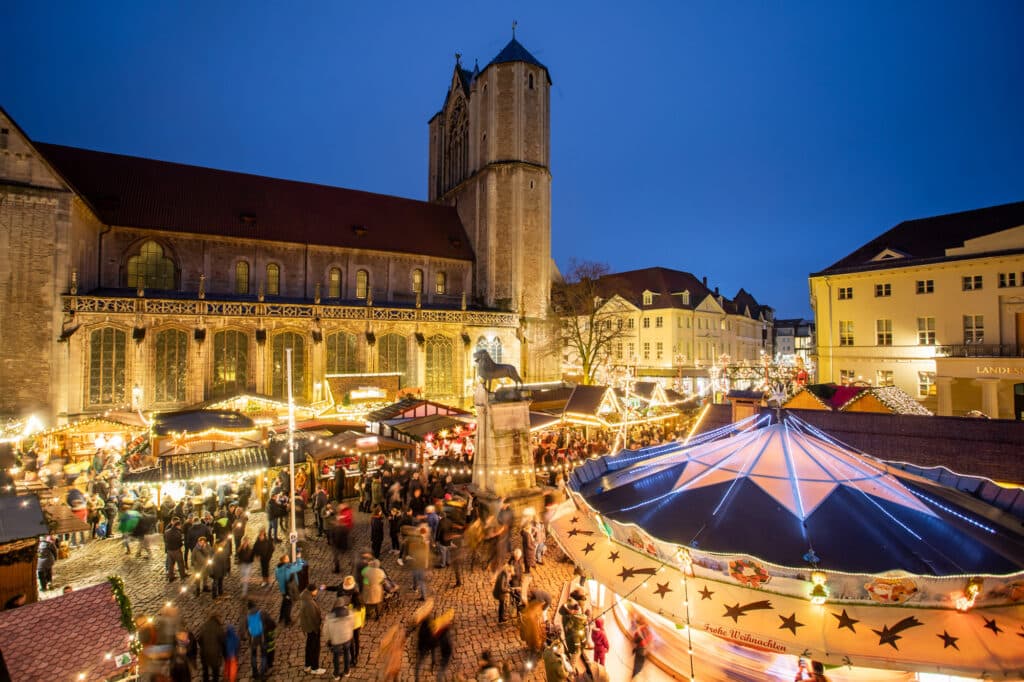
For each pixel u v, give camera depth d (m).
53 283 32.88
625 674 11.20
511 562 14.72
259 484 25.12
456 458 28.34
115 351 34.88
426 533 15.70
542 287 56.81
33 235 32.44
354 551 19.17
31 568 12.90
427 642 11.41
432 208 58.22
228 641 11.38
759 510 10.41
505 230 55.03
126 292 38.19
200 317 37.25
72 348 33.25
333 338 42.44
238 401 33.78
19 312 32.00
